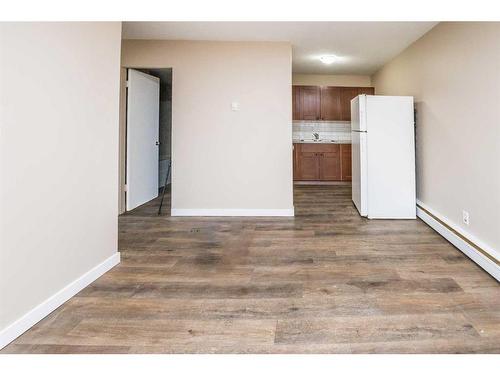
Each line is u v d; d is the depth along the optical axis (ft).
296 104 19.62
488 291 5.61
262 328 4.48
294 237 9.16
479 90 7.35
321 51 13.32
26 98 4.32
